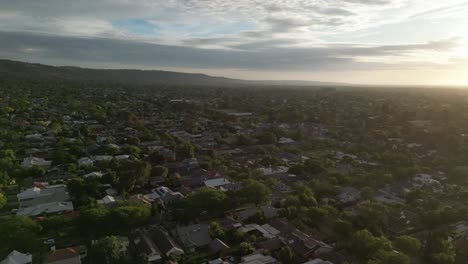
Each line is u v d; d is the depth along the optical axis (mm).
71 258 63031
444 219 84375
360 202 98062
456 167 132000
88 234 74750
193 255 69062
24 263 61781
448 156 153000
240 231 75750
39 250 67938
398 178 119875
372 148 164875
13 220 70375
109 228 76562
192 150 145500
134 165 107938
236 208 92438
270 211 87125
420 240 77688
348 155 151625
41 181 107562
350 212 87812
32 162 120750
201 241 72938
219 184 108688
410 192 101812
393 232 81438
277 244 72562
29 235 67750
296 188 103938
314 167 125250
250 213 86188
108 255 61938
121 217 75250
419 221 85500
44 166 121250
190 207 82812
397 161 135500
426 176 120938
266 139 179250
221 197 86312
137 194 99188
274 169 127625
